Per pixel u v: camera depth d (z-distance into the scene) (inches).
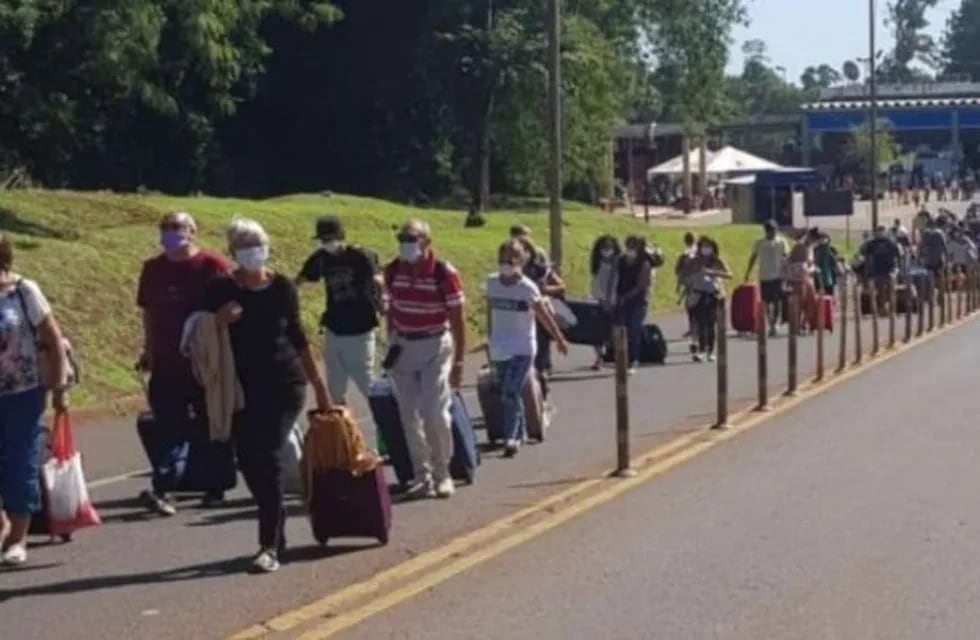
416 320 600.4
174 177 2367.1
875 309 1331.2
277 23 2635.3
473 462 639.8
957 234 2011.6
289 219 1587.1
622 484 627.5
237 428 480.7
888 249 1643.7
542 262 935.0
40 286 1080.2
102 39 1374.3
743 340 1427.2
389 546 513.0
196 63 1720.0
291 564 490.0
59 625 422.0
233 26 1839.3
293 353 486.3
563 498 596.7
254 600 444.5
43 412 499.2
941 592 443.5
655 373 1125.1
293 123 2765.7
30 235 1226.6
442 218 1966.0
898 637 397.4
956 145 5531.5
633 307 1143.6
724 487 620.1
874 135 2620.6
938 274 1756.9
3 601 450.0
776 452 714.2
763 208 3073.3
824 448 725.9
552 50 1460.4
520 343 726.5
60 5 1314.0
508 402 722.8
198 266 579.5
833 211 2723.9
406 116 2765.7
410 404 605.6
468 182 2783.0
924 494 600.7
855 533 527.8
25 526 497.4
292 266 1424.7
